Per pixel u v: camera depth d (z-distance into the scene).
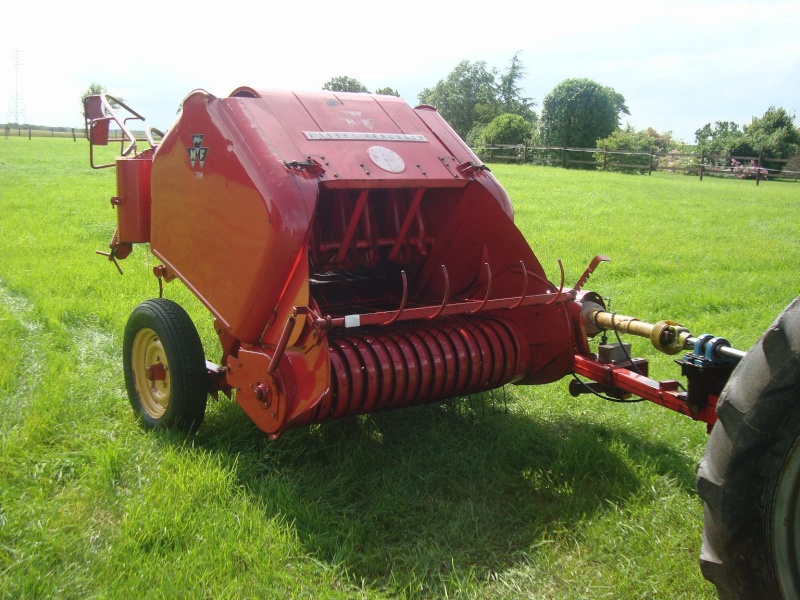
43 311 7.25
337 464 4.27
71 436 4.61
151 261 9.87
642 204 19.22
